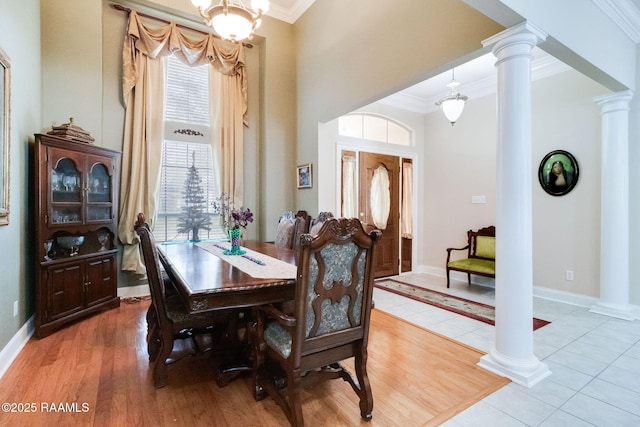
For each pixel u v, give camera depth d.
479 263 4.30
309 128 4.46
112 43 3.74
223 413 1.72
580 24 2.37
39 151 2.64
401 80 2.97
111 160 3.37
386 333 2.87
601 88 3.51
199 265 2.27
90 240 3.28
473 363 2.31
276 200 4.71
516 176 2.07
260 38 4.60
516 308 2.10
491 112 4.62
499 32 2.16
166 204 4.10
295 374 1.50
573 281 3.74
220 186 4.35
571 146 3.74
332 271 1.53
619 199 3.21
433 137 5.45
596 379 2.09
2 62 2.10
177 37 3.98
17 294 2.45
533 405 1.81
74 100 3.34
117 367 2.19
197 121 4.31
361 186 4.86
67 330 2.82
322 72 4.14
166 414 1.70
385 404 1.82
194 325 2.04
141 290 3.90
